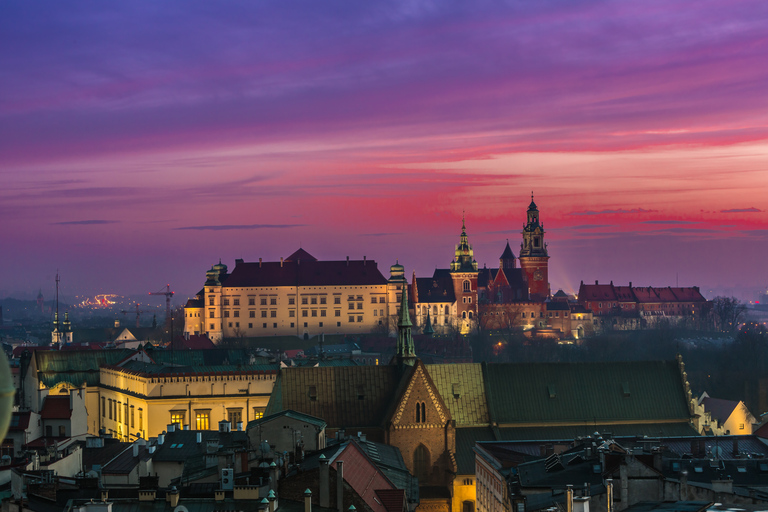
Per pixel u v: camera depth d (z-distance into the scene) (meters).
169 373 192.25
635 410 176.88
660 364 181.75
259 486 89.19
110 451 140.00
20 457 126.81
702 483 94.62
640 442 123.06
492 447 148.00
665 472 101.69
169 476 119.56
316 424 125.06
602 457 98.69
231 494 90.56
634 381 179.62
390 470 122.12
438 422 165.62
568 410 175.38
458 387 175.88
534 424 173.38
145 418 190.50
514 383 177.00
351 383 172.12
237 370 199.12
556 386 177.50
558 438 171.12
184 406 191.62
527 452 142.50
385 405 170.75
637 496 85.88
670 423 176.25
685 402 178.12
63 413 170.00
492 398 174.88
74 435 170.62
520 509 93.81
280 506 89.69
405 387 165.25
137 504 88.12
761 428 150.75
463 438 171.00
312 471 91.50
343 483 91.50
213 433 130.25
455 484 163.88
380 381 173.12
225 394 194.62
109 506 83.25
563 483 98.88
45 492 92.19
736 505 76.38
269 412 170.50
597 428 174.25
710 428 177.00
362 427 168.25
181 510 87.12
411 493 116.44
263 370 198.00
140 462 118.56
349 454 107.06
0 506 87.56
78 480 94.69
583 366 180.38
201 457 117.94
